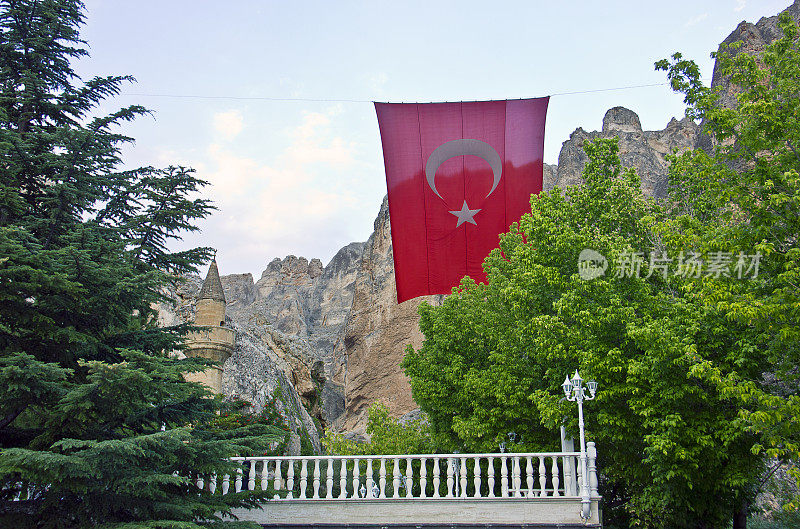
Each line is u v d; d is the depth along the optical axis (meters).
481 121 32.62
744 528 24.72
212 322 49.75
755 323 17.25
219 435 17.72
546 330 22.25
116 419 16.19
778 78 19.19
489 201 32.41
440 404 29.56
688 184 24.44
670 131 115.06
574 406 21.44
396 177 32.72
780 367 17.80
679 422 19.00
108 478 14.45
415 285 32.53
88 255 15.60
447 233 32.50
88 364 13.49
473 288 31.20
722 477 20.03
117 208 19.31
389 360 126.38
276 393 52.66
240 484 19.03
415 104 32.59
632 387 19.86
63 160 17.52
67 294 16.06
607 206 24.30
